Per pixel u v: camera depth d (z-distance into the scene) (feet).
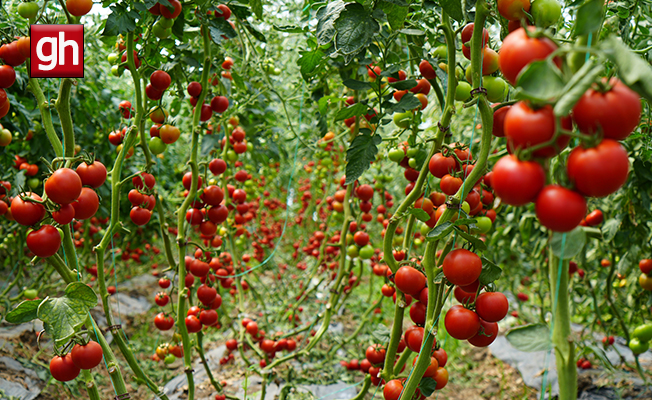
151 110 4.79
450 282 2.85
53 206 3.09
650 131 5.36
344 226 6.28
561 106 1.51
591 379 8.22
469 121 9.32
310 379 8.06
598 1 1.72
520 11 2.33
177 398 7.80
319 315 7.69
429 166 3.50
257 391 7.63
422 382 3.55
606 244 7.29
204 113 5.18
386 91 4.12
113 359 3.72
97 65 8.47
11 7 5.56
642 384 8.01
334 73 6.09
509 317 11.98
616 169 1.61
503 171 1.77
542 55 1.77
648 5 4.41
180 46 5.08
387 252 3.83
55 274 11.85
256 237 11.41
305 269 12.88
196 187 5.03
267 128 8.36
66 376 3.35
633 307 7.79
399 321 3.81
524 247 9.93
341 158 9.23
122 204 10.07
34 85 3.60
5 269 11.91
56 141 3.63
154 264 14.60
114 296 11.80
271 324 10.13
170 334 10.86
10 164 6.86
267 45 8.35
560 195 1.69
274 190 17.21
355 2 3.17
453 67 3.33
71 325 3.03
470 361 10.22
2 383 6.78
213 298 5.37
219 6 4.76
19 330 8.52
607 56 1.56
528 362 9.55
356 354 9.25
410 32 3.91
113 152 9.25
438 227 2.70
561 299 4.42
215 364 9.04
